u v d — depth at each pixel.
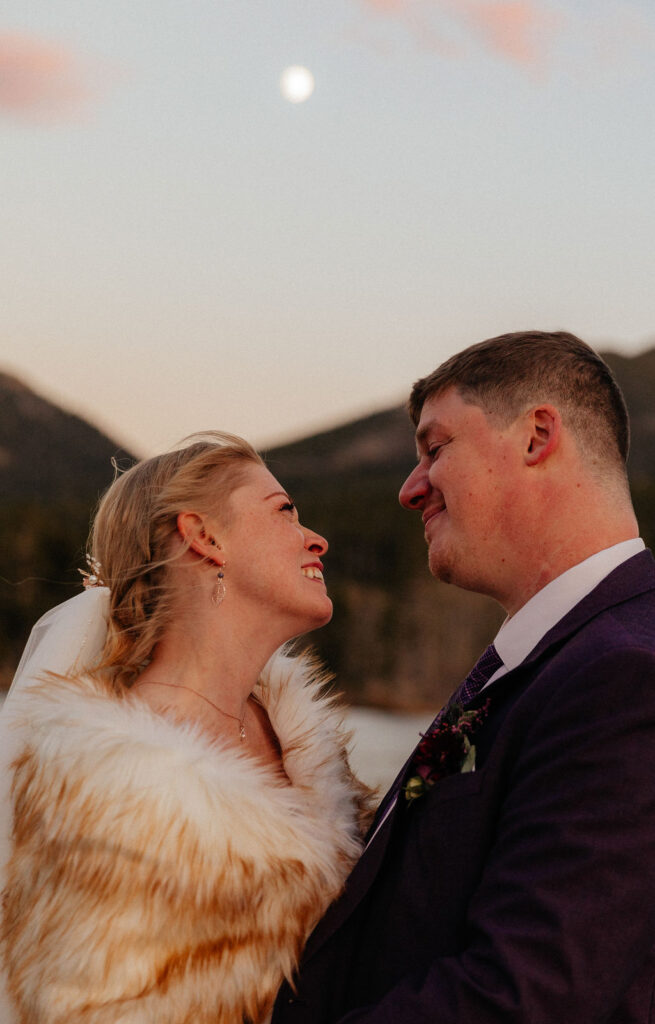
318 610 2.29
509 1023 1.64
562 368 2.19
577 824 1.72
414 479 2.40
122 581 2.31
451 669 51.34
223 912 1.86
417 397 2.43
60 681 2.09
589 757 1.75
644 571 2.05
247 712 2.40
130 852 1.82
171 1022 1.83
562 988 1.64
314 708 2.39
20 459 197.88
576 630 1.99
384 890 2.01
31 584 48.53
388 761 17.80
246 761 2.06
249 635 2.28
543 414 2.17
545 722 1.84
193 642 2.26
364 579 55.12
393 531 55.50
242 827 1.90
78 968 1.82
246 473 2.34
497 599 2.31
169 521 2.29
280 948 1.93
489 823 1.91
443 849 1.94
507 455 2.19
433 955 1.89
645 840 1.69
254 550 2.26
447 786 1.97
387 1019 1.74
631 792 1.71
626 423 2.24
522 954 1.67
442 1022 1.69
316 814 2.16
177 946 1.84
